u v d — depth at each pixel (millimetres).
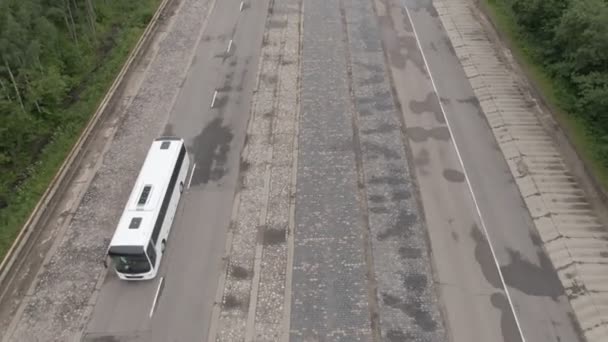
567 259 25391
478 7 44875
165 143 29516
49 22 36688
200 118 34625
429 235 26875
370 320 23375
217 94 36562
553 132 32312
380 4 45719
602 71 31234
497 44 40188
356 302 24078
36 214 28109
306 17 44312
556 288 24250
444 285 24609
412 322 23188
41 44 35781
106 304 24656
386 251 26219
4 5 33188
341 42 41125
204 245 26969
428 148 31766
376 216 27938
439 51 39875
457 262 25562
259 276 25422
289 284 25016
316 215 28172
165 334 23359
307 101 35656
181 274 25719
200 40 42125
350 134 32969
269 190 29641
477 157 31047
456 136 32500
